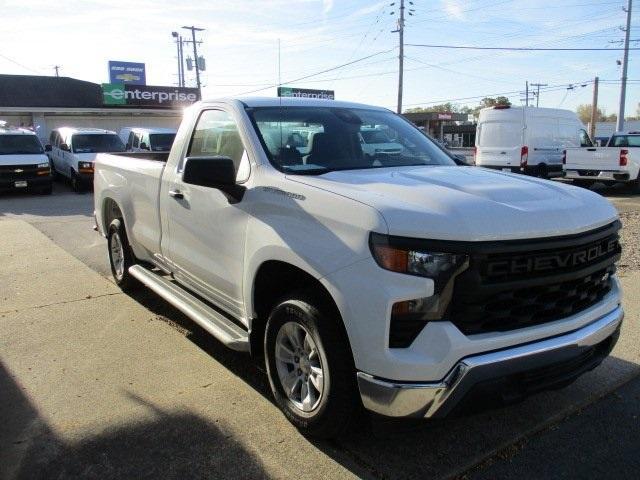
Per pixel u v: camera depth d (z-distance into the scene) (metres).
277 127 3.98
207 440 3.31
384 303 2.71
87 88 35.00
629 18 31.55
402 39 39.50
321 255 2.99
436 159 4.34
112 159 6.16
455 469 3.07
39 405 3.69
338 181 3.32
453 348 2.68
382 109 4.93
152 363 4.34
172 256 4.76
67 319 5.29
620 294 3.54
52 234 9.80
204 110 4.49
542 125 19.33
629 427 3.51
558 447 3.30
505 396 2.84
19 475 2.97
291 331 3.38
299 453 3.19
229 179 3.57
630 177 16.62
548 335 2.95
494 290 2.74
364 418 3.14
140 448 3.22
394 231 2.73
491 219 2.78
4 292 6.13
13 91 32.88
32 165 16.44
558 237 2.91
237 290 3.83
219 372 4.20
